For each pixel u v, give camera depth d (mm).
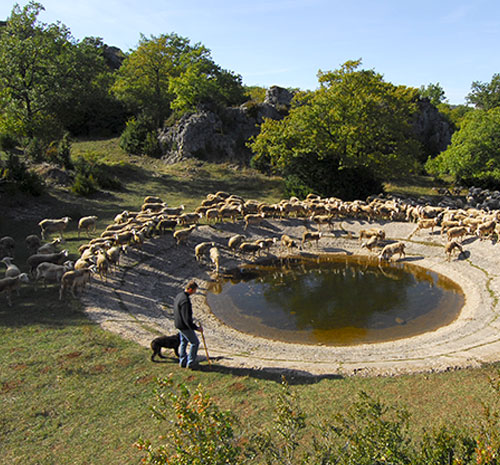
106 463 7977
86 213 31703
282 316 18969
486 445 5195
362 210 32156
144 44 60062
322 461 5848
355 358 13281
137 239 23297
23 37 43906
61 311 15680
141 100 59469
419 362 12008
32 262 18953
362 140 37781
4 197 30141
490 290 20359
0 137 44219
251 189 45094
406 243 28172
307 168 40938
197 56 61875
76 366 11641
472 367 11352
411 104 41062
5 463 8070
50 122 46500
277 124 41938
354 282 23062
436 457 5383
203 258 25984
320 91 39719
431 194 45688
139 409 9664
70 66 47094
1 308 15859
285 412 6281
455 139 45625
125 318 15867
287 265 26141
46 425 9172
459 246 24516
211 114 54594
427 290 21625
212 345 14547
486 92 95562
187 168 49719
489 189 48250
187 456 5008
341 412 9250
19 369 11461
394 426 5914
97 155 51594
